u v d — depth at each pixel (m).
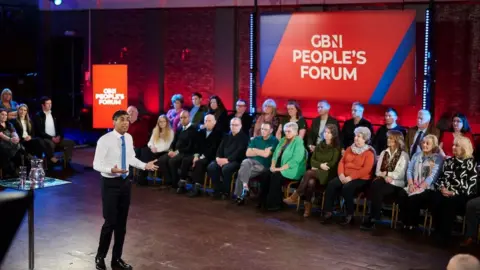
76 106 13.52
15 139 10.23
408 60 9.21
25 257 6.50
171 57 11.86
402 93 9.32
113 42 12.46
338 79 9.75
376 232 7.54
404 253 6.77
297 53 10.02
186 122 9.71
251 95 10.68
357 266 6.33
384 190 7.64
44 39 13.10
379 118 9.88
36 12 13.14
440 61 9.41
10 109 11.07
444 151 8.48
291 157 8.49
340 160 8.18
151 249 6.80
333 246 6.98
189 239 7.18
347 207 7.87
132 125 10.34
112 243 7.02
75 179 10.23
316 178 8.22
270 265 6.34
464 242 7.07
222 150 9.26
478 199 7.08
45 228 7.54
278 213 8.35
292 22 9.98
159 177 10.49
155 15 11.90
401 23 9.16
